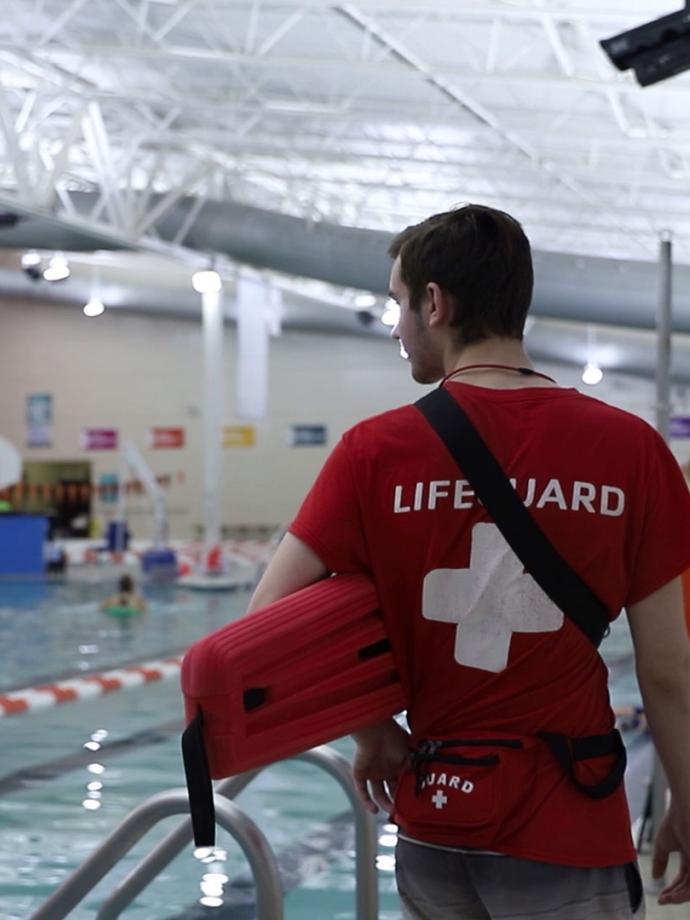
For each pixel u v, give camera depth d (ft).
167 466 98.12
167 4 37.91
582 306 48.55
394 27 36.29
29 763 24.59
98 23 41.01
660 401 16.55
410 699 5.75
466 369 5.81
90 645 41.83
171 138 51.60
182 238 56.59
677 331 48.26
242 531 97.55
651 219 57.62
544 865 5.32
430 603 5.54
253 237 54.49
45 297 91.45
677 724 5.81
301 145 54.03
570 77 36.04
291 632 5.27
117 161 57.26
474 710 5.52
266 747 5.22
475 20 34.96
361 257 52.54
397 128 48.85
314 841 18.90
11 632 45.09
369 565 5.68
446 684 5.55
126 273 90.58
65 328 99.91
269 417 97.04
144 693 33.09
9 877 17.10
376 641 5.65
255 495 97.30
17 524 69.36
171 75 46.26
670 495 5.71
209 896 16.06
